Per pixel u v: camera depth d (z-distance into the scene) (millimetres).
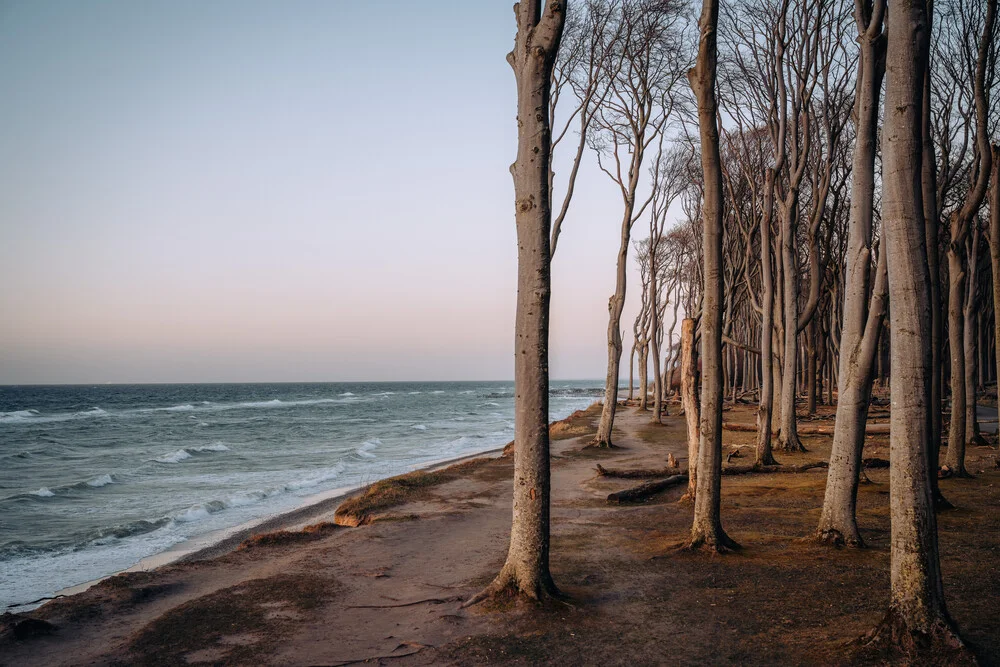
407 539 9453
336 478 20281
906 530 4430
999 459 13055
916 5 4496
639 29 19531
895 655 4309
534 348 6000
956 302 12500
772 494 11680
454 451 28375
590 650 4973
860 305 7715
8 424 46000
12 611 8023
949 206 21438
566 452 20391
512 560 6148
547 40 5863
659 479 14602
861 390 7707
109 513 14953
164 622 6051
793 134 17141
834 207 23172
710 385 7848
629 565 7402
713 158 7582
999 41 13039
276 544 9305
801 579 6426
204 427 44375
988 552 6992
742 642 4965
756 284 33469
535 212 5883
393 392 147625
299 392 145000
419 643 5285
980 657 4188
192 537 12211
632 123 20547
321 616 6172
